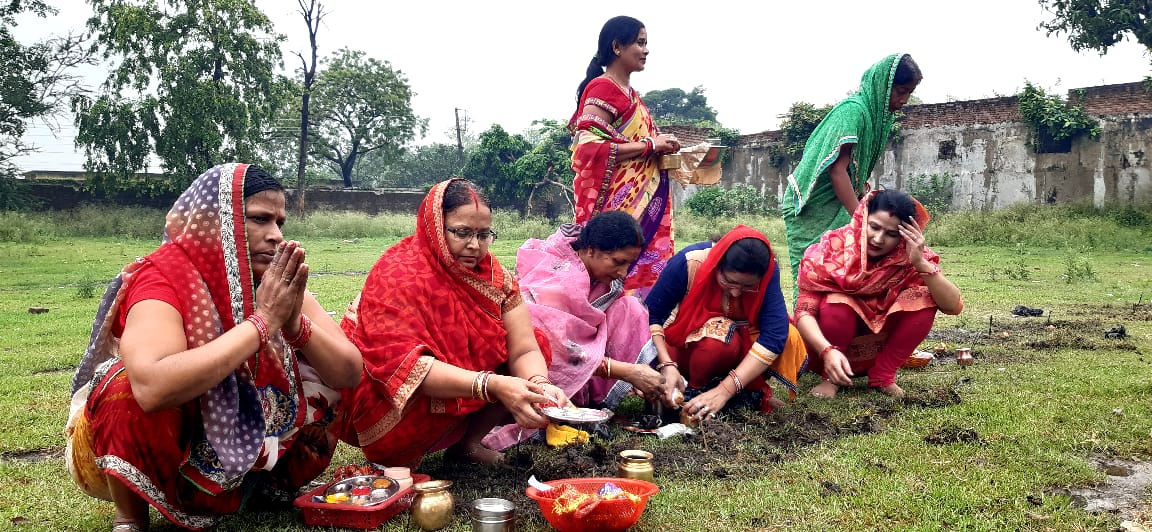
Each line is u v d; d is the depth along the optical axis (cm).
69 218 2834
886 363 488
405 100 4097
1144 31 2216
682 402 413
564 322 394
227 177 265
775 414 431
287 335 272
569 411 286
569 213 3591
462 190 325
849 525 282
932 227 2297
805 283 500
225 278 263
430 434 322
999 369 538
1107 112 2462
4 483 334
